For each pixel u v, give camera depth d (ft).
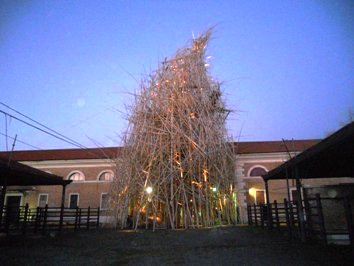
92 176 112.27
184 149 67.31
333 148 31.12
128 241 42.34
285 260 26.32
